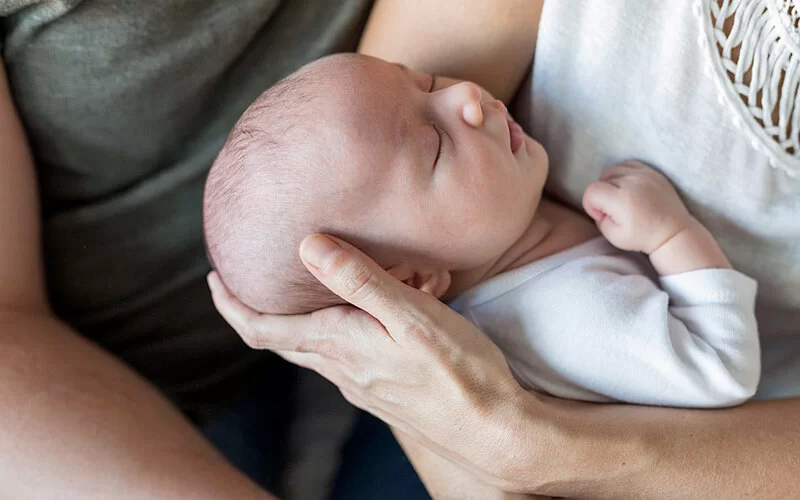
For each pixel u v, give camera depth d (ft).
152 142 3.00
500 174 2.62
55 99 2.74
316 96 2.52
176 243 3.31
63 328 2.96
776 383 3.28
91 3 2.56
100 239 3.16
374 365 2.45
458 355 2.31
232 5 2.80
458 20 2.84
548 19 2.64
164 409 2.84
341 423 3.94
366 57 2.65
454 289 2.96
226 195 2.64
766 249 2.76
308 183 2.49
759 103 2.35
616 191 2.68
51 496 2.34
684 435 2.44
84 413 2.49
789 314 3.04
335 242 2.27
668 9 2.38
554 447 2.34
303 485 3.72
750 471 2.40
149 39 2.68
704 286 2.64
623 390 2.67
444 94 2.64
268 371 4.10
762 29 2.23
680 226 2.67
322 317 2.51
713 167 2.57
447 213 2.58
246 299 2.80
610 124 2.74
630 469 2.37
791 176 2.45
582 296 2.69
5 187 2.70
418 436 2.68
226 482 2.49
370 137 2.48
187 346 3.63
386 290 2.19
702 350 2.57
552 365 2.72
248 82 3.10
